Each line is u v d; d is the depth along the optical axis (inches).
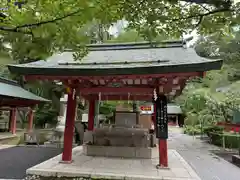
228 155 313.7
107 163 198.8
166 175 164.1
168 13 78.5
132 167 186.1
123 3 70.5
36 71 179.9
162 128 189.2
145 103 466.6
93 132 248.5
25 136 376.8
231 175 198.8
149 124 431.8
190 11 78.7
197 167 231.9
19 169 197.3
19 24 56.4
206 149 371.9
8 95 375.9
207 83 599.2
